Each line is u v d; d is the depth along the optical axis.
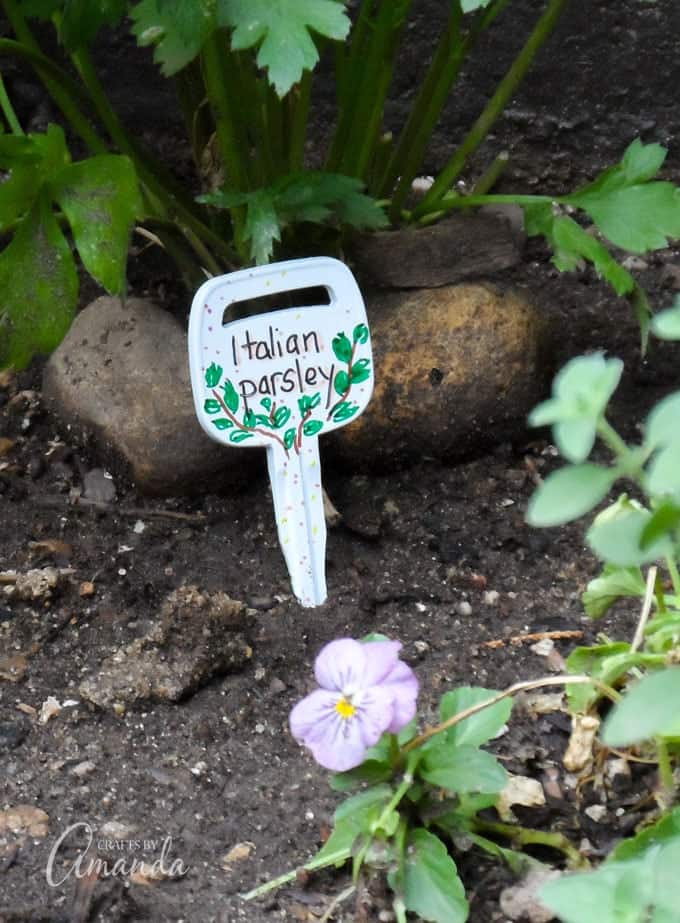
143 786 0.30
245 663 0.32
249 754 0.30
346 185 0.34
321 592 0.33
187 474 0.35
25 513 0.35
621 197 0.35
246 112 0.34
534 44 0.35
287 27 0.29
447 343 0.35
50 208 0.32
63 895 0.28
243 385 0.31
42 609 0.33
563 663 0.32
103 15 0.32
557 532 0.35
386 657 0.26
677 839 0.24
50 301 0.32
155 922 0.27
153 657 0.31
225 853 0.28
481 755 0.27
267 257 0.32
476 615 0.33
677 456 0.21
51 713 0.31
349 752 0.26
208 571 0.34
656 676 0.22
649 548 0.23
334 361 0.32
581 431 0.22
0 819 0.29
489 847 0.27
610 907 0.23
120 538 0.35
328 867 0.28
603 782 0.29
